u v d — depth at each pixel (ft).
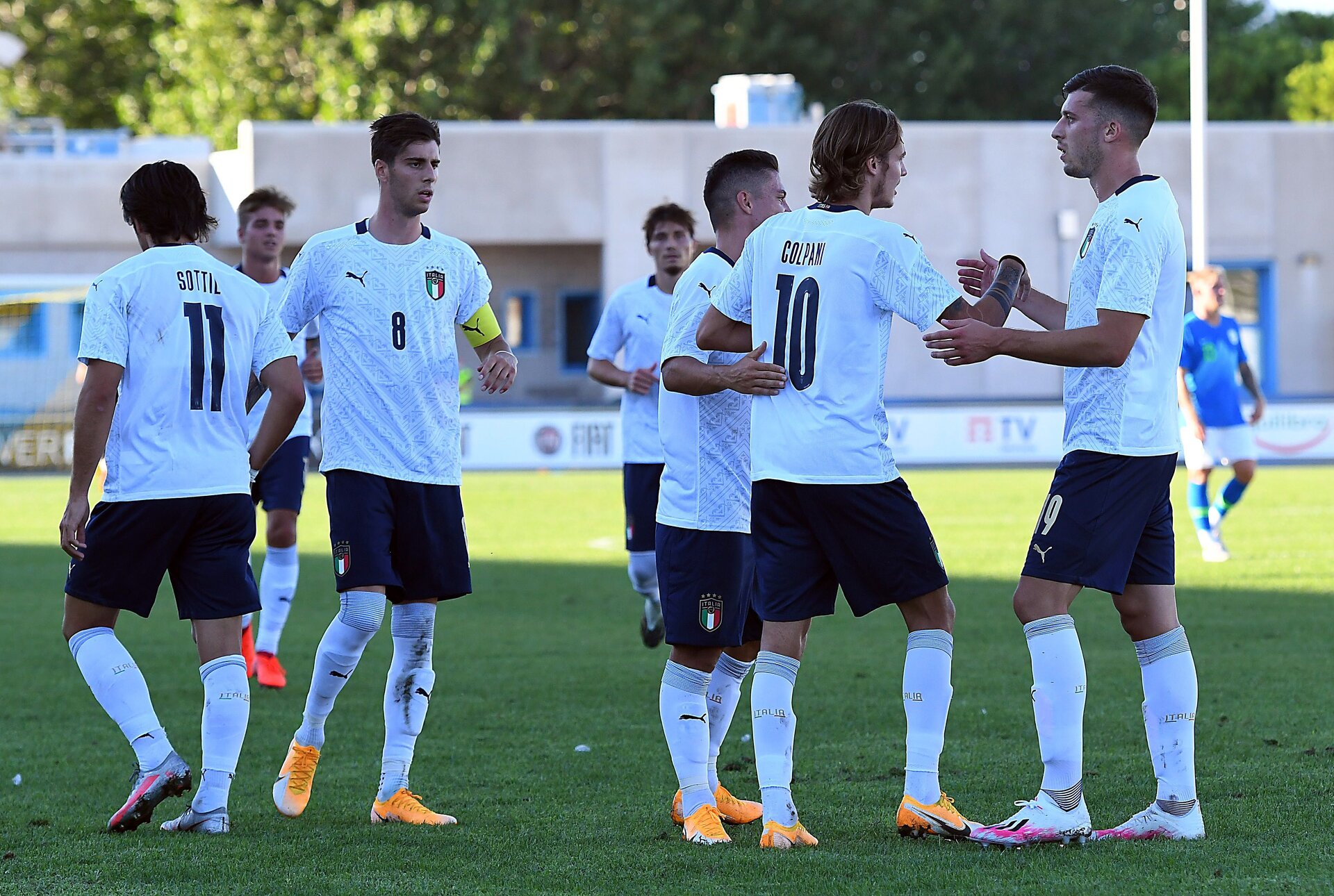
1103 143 50.60
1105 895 42.60
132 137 484.33
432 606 57.72
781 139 342.03
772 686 51.08
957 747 66.03
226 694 53.83
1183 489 224.33
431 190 57.36
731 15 463.83
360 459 56.24
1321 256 347.77
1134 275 48.16
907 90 476.54
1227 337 139.23
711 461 53.57
